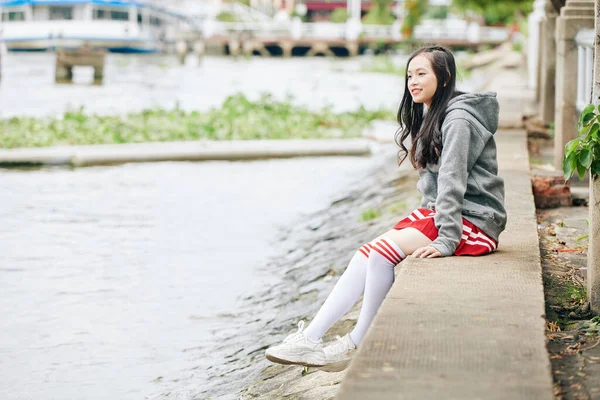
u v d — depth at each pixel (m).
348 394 3.06
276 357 4.29
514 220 5.98
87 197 10.76
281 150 14.16
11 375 5.29
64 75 33.12
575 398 3.57
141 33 56.81
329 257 7.75
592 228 4.64
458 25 66.88
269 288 7.11
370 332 3.67
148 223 9.40
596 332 4.35
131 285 7.17
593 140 4.53
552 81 12.16
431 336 3.61
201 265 7.81
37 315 6.39
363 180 11.68
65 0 55.00
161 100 25.27
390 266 4.51
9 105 23.23
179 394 5.01
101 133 15.08
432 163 4.70
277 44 63.41
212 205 10.38
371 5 81.62
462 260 4.66
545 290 5.14
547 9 11.98
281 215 9.85
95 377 5.27
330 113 18.11
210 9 75.12
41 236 8.76
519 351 3.44
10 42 56.44
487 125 4.72
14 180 11.92
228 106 18.58
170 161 13.64
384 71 42.22
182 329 6.12
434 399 3.02
